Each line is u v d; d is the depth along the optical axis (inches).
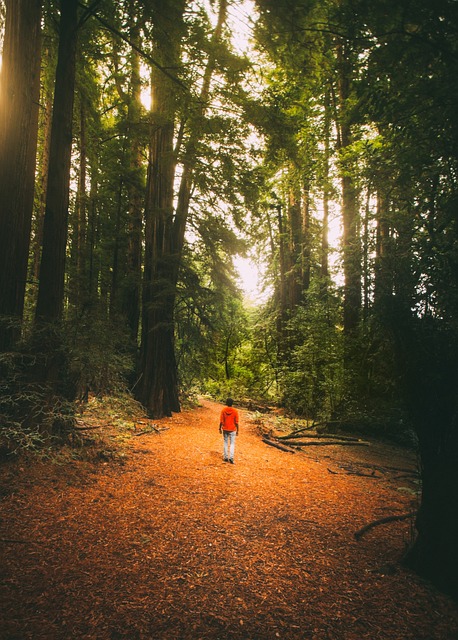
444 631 108.2
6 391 218.7
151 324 447.5
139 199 536.1
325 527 181.9
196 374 524.1
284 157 389.1
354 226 462.0
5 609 102.0
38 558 128.4
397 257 152.7
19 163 234.8
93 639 95.0
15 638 92.2
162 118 389.7
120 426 345.7
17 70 231.9
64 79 249.9
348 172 423.2
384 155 221.5
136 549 142.9
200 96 331.3
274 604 117.0
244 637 100.9
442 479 136.7
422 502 144.3
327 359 504.1
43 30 311.0
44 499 175.0
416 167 177.2
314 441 414.3
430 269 139.1
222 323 506.3
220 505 198.5
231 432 287.6
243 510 195.2
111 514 170.7
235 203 436.5
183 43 279.6
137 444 303.1
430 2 121.9
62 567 125.1
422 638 104.8
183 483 225.9
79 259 433.4
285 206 786.8
